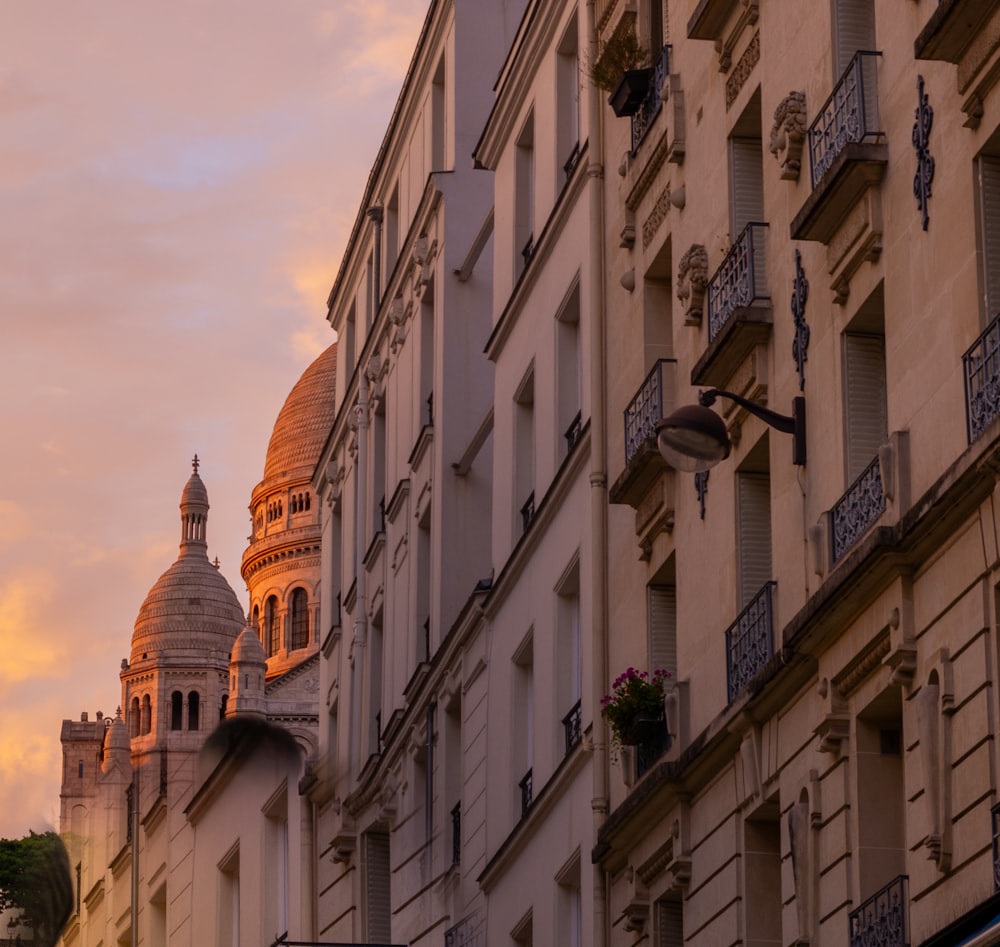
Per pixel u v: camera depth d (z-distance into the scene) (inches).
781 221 1081.4
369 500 2186.3
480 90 1937.7
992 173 850.8
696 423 954.1
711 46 1226.6
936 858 841.5
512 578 1581.0
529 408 1631.4
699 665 1180.5
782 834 1021.8
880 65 957.2
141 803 2357.3
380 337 2178.9
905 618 878.4
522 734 1553.9
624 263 1378.0
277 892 1984.5
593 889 1317.7
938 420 872.3
